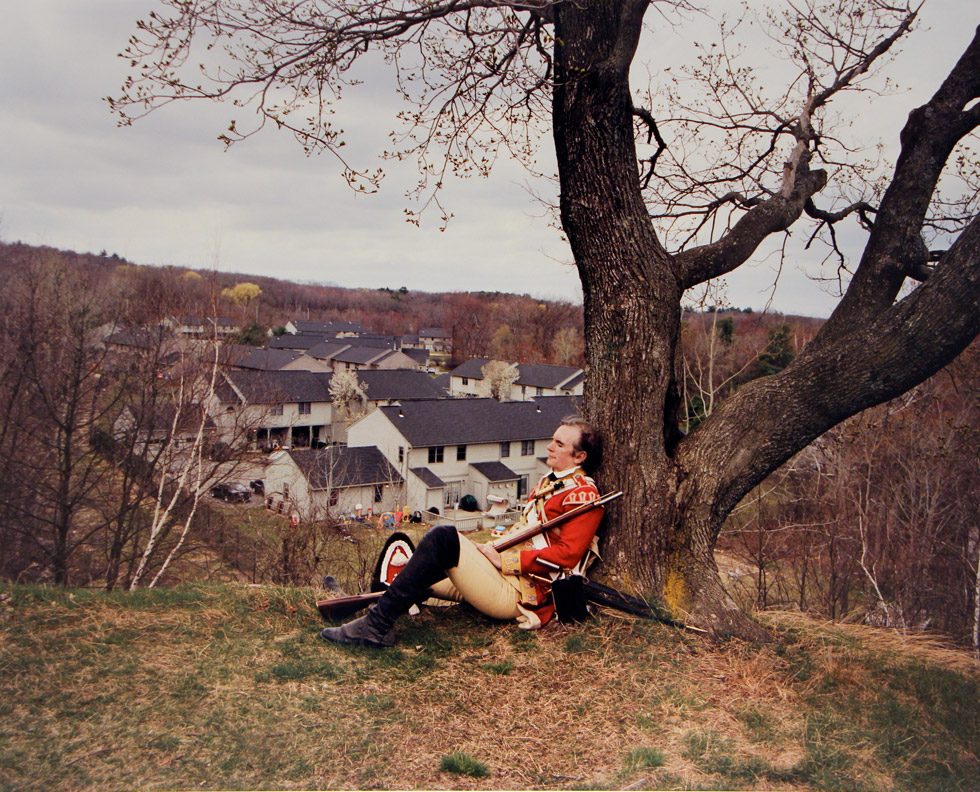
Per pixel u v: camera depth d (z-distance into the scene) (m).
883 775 3.12
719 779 2.95
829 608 12.99
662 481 4.61
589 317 4.82
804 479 15.81
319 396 50.22
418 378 56.38
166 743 2.94
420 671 3.80
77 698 3.23
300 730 3.13
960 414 12.06
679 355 4.96
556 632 4.27
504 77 4.93
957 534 12.77
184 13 3.95
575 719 3.44
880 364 4.41
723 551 17.22
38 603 4.16
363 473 29.94
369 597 4.28
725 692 3.76
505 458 40.22
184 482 16.12
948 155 4.82
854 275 4.94
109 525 17.05
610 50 4.39
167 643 3.84
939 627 12.31
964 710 3.79
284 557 14.88
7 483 15.89
